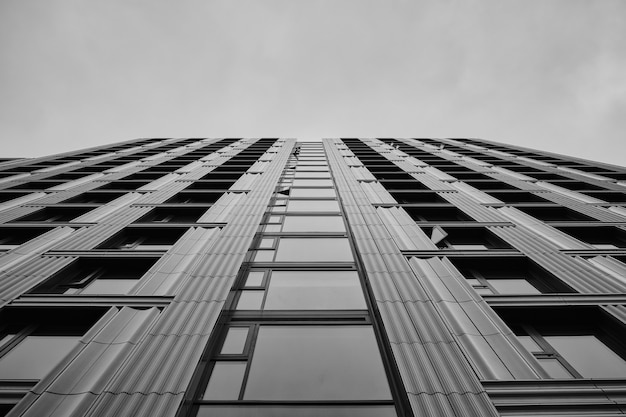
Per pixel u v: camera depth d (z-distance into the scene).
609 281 8.77
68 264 9.77
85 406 5.04
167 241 12.09
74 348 6.19
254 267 9.59
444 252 10.30
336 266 9.65
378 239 10.73
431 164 25.08
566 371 6.43
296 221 13.08
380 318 7.14
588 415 5.13
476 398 5.26
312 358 6.36
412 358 6.01
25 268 9.31
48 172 22.72
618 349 6.98
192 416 5.21
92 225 12.69
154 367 5.70
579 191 18.50
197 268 8.87
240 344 6.71
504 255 10.27
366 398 5.55
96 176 21.66
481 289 9.16
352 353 6.50
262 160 24.72
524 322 7.84
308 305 7.92
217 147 33.88
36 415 4.90
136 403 5.05
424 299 7.60
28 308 7.67
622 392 5.43
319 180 19.44
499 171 22.97
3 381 5.82
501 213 14.38
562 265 9.63
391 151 30.03
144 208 14.66
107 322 6.99
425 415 4.98
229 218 12.63
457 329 6.92
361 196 15.58
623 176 23.20
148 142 39.50
